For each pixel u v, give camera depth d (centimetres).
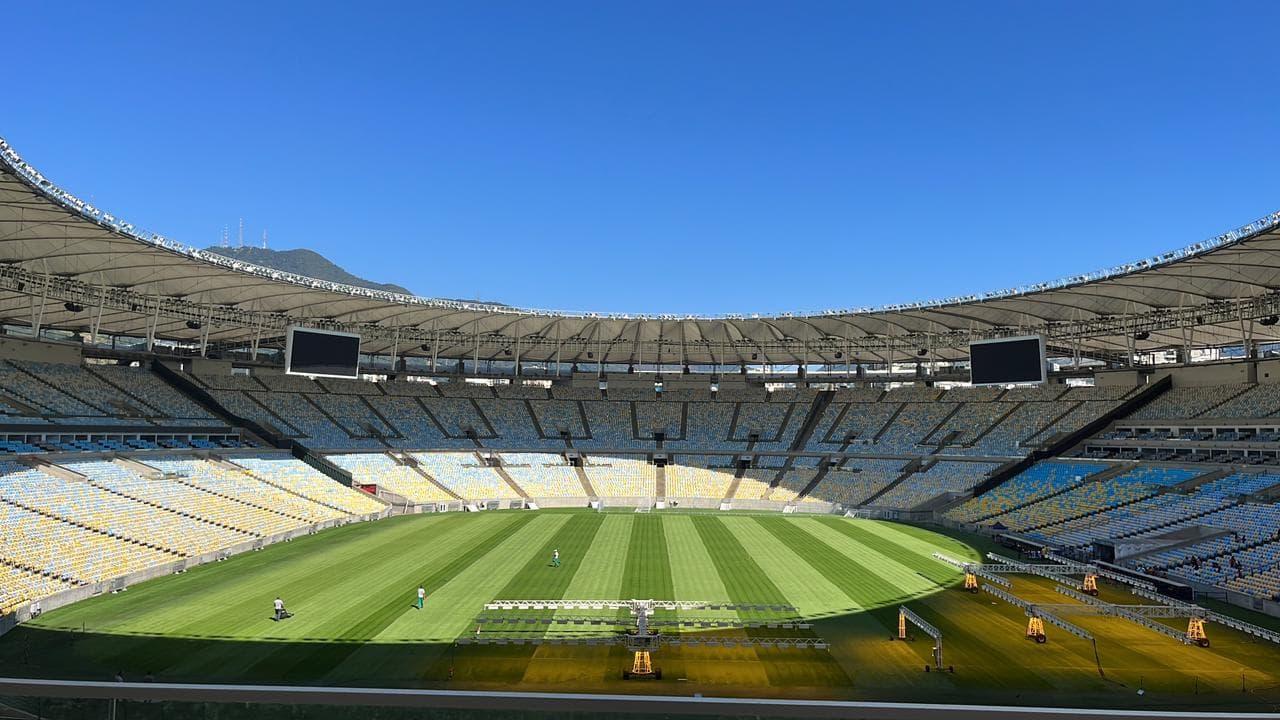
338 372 6925
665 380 10075
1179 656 2944
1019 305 6334
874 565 4691
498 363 10262
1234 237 4047
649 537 5716
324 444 7612
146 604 3616
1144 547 4644
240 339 8381
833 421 8931
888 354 8306
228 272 5416
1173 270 4794
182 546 4638
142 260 5034
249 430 7306
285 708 568
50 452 5131
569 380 9969
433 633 3169
